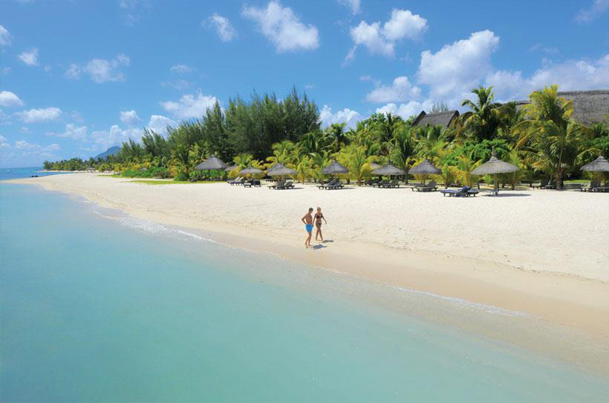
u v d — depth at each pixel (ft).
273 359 18.08
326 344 19.12
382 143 124.77
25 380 17.29
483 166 69.92
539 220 40.16
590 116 106.42
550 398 14.11
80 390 16.39
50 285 29.76
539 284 23.84
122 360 18.66
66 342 20.62
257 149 158.81
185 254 37.55
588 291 22.33
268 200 70.74
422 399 14.51
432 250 32.14
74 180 210.79
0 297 27.30
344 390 15.40
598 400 13.85
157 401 15.43
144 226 54.29
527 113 94.73
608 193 68.33
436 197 66.08
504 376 15.64
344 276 28.14
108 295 27.30
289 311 23.11
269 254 35.24
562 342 17.62
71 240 46.47
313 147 137.39
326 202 63.36
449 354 17.44
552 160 79.66
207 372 17.35
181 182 150.71
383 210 51.65
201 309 24.22
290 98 162.09
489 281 24.90
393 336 19.34
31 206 88.12
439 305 22.22
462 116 112.98
